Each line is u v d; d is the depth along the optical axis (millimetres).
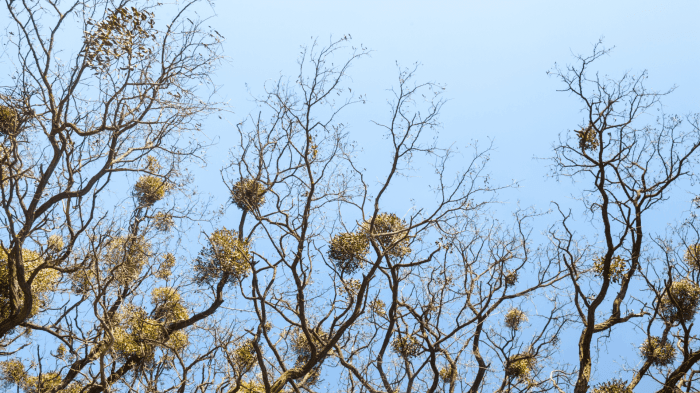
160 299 9156
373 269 7605
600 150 8523
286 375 7777
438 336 8578
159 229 8469
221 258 7816
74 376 8680
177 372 7809
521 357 8367
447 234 7820
